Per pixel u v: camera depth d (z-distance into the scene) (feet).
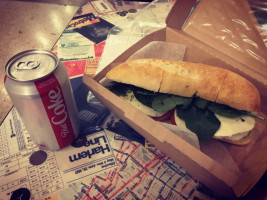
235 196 1.87
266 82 3.00
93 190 2.32
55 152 2.61
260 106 3.06
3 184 2.34
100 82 3.11
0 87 3.56
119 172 2.46
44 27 4.78
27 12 5.32
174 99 3.03
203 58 3.45
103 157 2.59
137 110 2.26
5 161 2.53
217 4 3.35
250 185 1.87
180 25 3.62
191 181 2.41
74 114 2.48
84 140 2.74
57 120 2.27
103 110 3.10
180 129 2.43
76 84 3.38
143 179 2.41
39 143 2.49
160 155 2.63
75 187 2.33
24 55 2.19
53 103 2.12
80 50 3.90
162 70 2.95
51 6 5.28
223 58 3.26
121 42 4.01
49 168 2.48
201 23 3.53
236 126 2.89
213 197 2.29
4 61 4.25
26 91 1.95
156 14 4.68
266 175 1.98
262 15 3.17
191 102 3.06
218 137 2.84
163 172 2.48
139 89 3.14
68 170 2.47
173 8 3.37
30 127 2.29
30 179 2.39
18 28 4.90
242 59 3.28
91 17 4.58
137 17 4.60
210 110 3.00
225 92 2.89
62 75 2.14
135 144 2.73
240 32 3.28
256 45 3.18
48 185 2.34
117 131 2.86
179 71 2.96
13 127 2.87
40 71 2.06
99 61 3.70
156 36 3.60
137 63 3.03
